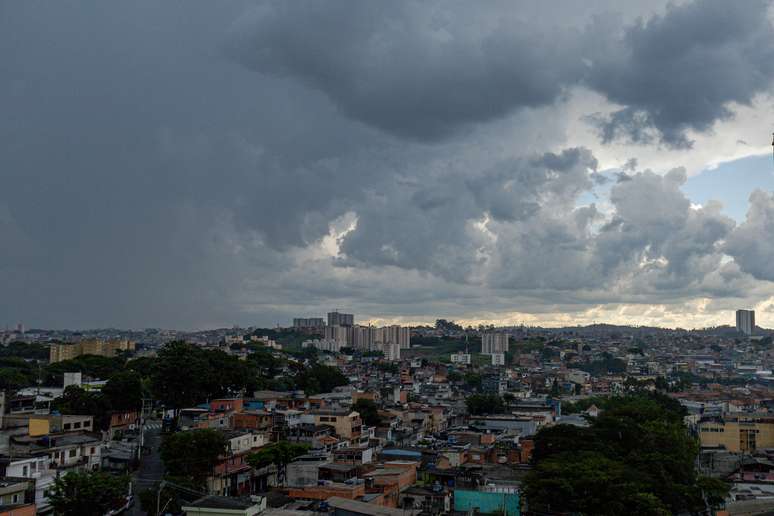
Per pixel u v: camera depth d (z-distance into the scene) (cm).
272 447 12100
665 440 13038
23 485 8644
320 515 7906
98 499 8881
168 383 16862
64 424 13212
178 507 9531
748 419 19112
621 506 9419
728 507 10125
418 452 13188
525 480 10269
